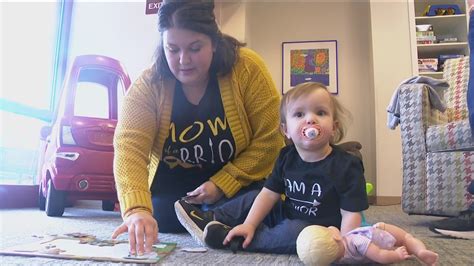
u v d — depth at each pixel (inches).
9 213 65.5
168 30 32.0
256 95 38.1
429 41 107.3
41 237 34.8
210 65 36.1
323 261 23.5
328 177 28.7
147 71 38.0
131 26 90.4
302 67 125.2
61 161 61.0
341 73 122.8
